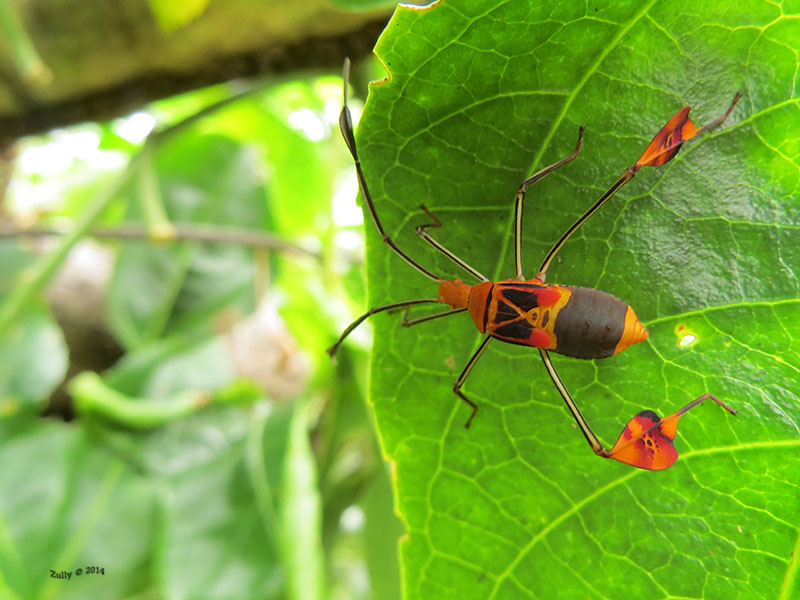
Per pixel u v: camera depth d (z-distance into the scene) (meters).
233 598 0.11
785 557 0.07
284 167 0.16
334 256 0.13
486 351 0.07
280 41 0.10
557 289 0.07
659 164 0.07
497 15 0.06
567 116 0.07
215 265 0.15
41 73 0.11
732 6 0.06
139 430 0.13
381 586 0.11
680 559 0.07
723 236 0.07
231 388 0.13
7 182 0.16
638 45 0.06
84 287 0.16
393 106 0.07
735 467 0.07
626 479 0.07
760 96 0.06
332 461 0.13
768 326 0.07
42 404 0.13
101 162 0.18
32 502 0.13
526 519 0.07
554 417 0.07
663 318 0.07
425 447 0.08
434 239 0.07
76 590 0.12
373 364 0.08
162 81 0.11
